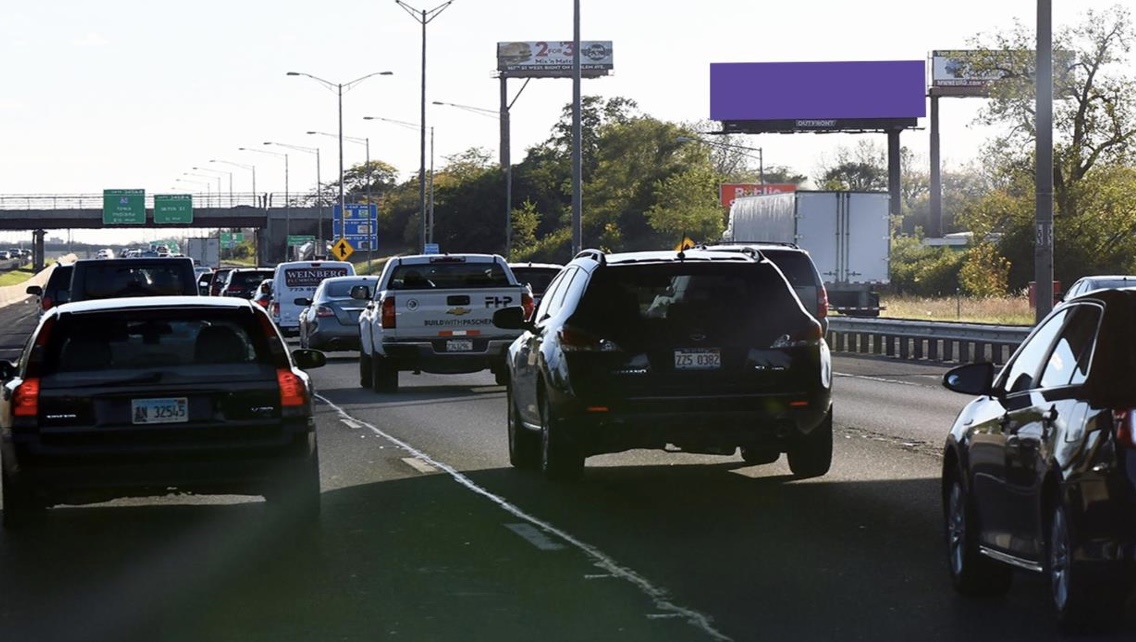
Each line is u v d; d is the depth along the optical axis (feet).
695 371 114.01
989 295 555.69
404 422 176.14
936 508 107.76
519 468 133.18
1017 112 567.18
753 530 98.89
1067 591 65.05
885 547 92.12
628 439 114.11
